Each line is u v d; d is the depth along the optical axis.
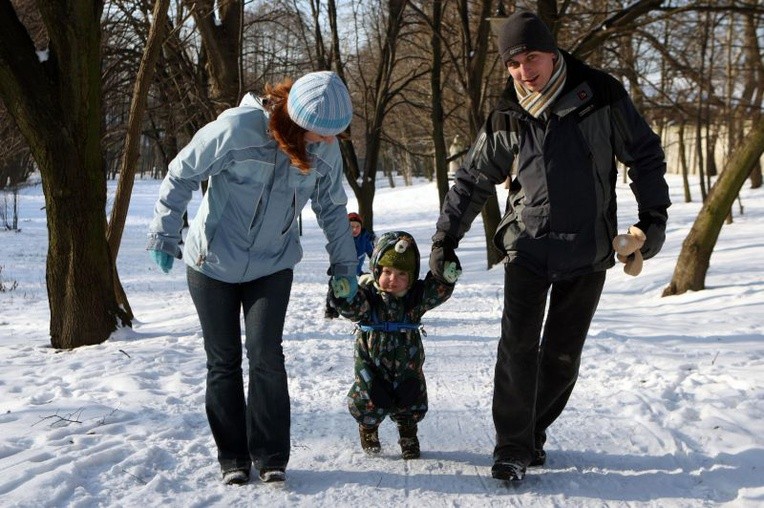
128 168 9.26
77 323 8.38
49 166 8.18
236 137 3.63
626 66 18.22
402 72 24.95
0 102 13.87
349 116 3.64
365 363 4.21
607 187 3.80
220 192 3.76
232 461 3.89
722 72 21.36
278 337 3.85
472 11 19.17
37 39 13.44
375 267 4.12
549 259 3.77
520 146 3.82
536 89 3.73
